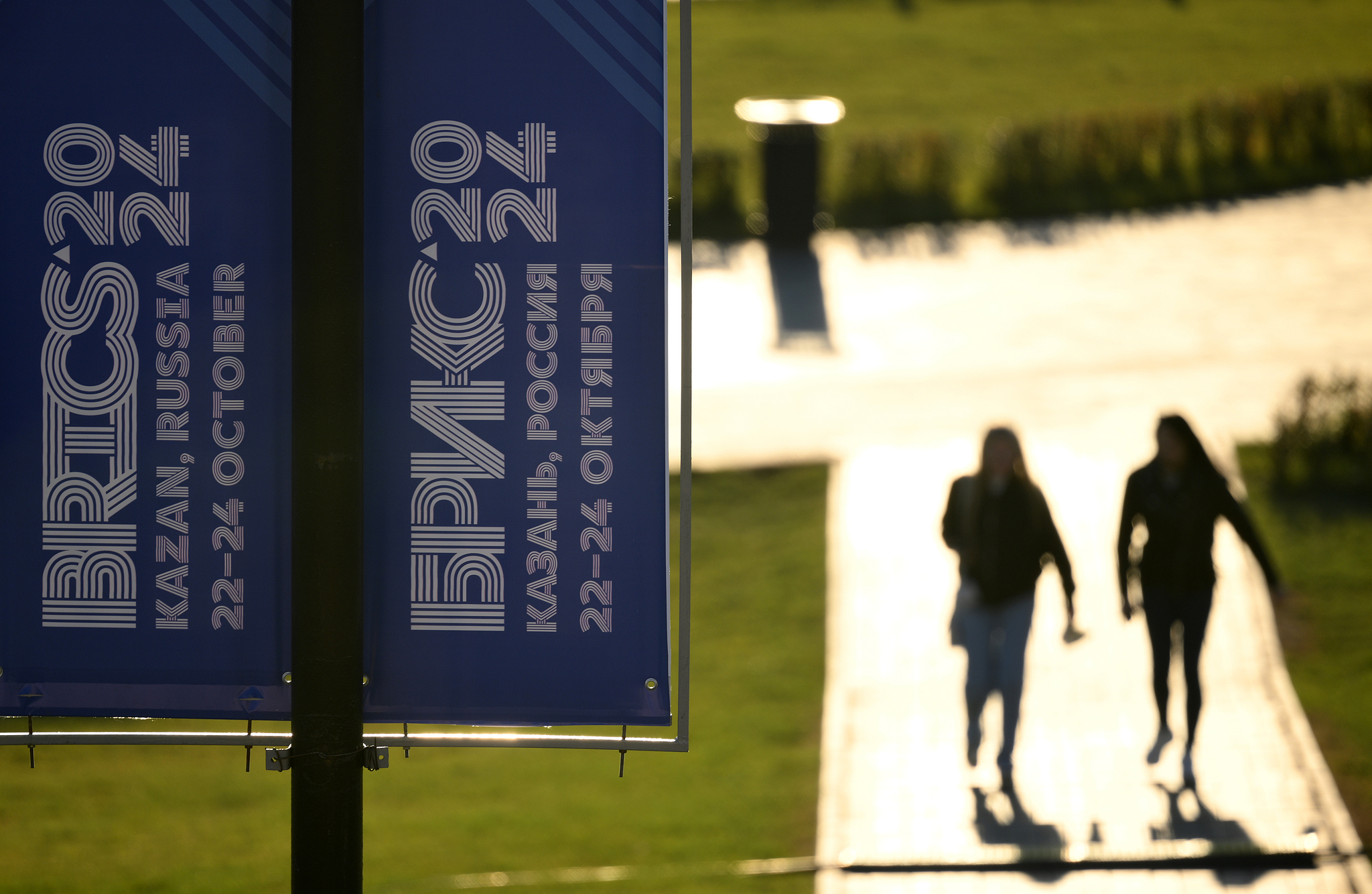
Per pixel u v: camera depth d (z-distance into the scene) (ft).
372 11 40.50
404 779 94.43
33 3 40.70
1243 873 73.51
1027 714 95.86
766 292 225.97
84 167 40.98
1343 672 97.71
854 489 143.23
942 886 75.20
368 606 41.14
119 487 41.34
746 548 132.57
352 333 34.63
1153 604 82.58
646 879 77.97
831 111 256.93
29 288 41.22
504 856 81.66
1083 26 366.63
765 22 386.73
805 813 85.30
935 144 272.31
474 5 40.45
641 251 40.83
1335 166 266.98
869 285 226.17
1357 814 78.89
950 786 86.89
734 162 277.03
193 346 41.27
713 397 175.01
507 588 41.16
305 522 34.76
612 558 41.16
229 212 41.14
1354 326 182.50
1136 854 75.61
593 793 90.53
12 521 41.37
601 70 40.55
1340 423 135.23
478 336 41.01
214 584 41.45
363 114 35.37
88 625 41.45
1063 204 261.65
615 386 41.06
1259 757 86.38
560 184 40.75
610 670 41.14
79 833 88.12
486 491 41.16
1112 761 87.81
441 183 40.73
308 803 35.17
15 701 41.37
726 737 97.60
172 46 40.81
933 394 169.89
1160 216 252.21
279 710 41.47
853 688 103.96
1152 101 304.30
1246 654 101.19
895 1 397.39
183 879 81.25
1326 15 359.46
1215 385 162.81
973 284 221.25
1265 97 275.39
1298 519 123.95
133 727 98.58
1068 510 132.05
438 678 41.11
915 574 124.16
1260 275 210.59
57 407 41.27
